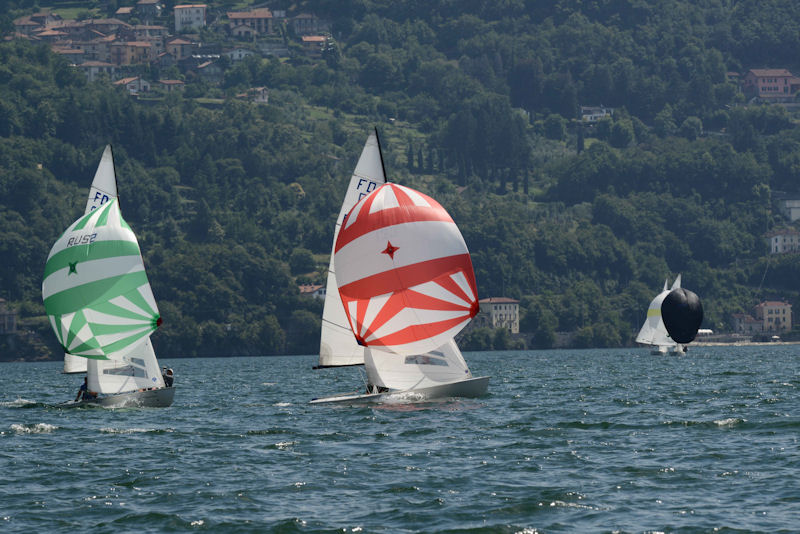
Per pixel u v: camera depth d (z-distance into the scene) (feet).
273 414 630.33
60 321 629.92
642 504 355.97
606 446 470.80
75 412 640.99
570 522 335.47
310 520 340.39
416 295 609.42
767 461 424.05
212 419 605.73
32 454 468.75
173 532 329.93
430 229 606.96
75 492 384.88
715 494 368.68
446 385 633.20
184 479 405.18
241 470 422.00
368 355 627.46
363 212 610.24
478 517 341.62
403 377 629.92
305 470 420.36
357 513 348.38
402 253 605.73
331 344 642.22
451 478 399.85
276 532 328.29
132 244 626.64
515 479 397.60
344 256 613.52
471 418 577.02
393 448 470.39
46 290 629.51
